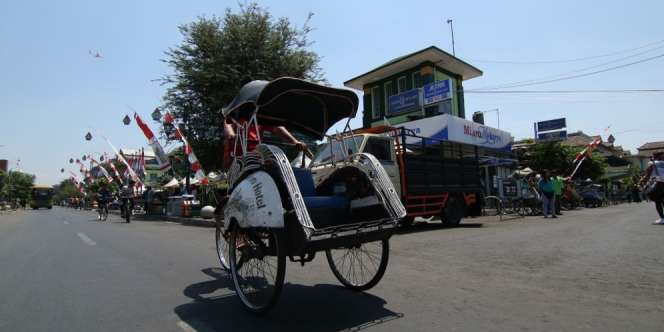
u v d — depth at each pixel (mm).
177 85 19359
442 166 11883
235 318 3785
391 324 3525
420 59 22312
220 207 5719
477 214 13250
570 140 51562
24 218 24875
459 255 6785
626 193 44406
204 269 6160
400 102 22297
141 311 4031
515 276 5188
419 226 12289
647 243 7441
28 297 4562
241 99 4703
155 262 6777
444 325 3471
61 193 112688
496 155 21453
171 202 22219
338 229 3623
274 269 4168
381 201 4156
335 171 4746
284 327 3496
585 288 4516
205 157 20891
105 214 20797
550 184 15227
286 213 3611
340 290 4754
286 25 20703
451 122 17203
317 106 5152
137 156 36188
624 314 3639
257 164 4066
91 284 5176
